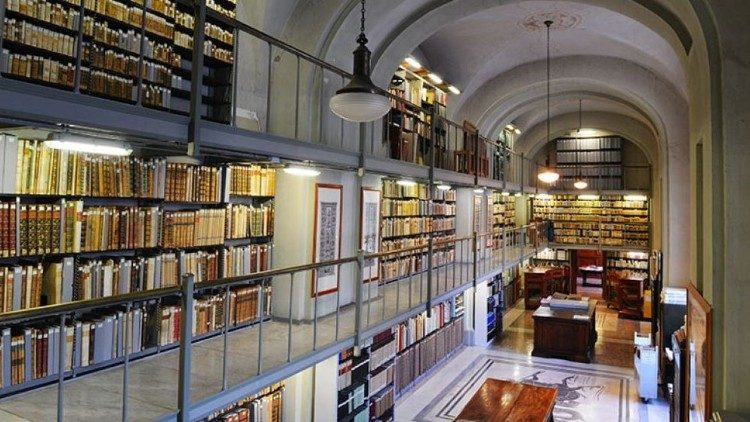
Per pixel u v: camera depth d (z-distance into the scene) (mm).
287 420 5578
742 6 3877
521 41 9438
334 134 6355
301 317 5738
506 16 8227
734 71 3889
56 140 2938
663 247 10125
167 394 3570
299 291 5770
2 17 2623
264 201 6035
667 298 8688
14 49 3436
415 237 9461
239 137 4000
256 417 4973
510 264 11625
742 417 3682
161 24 4352
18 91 2600
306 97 5836
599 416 7715
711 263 3984
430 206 10070
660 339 9094
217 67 5219
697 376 4449
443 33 9039
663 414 7770
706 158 4168
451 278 8977
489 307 12102
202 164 4918
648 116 11203
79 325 3854
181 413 3182
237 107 5535
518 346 11609
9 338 3420
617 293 15906
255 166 5648
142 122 3217
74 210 3807
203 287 3281
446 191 11000
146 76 4250
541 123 16547
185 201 4762
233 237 5367
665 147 9797
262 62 5895
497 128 12820
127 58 4098
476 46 9500
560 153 17844
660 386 8852
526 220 17672
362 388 6402
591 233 17438
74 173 3801
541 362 10367
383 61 7008
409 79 9070
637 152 17250
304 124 5824
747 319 3828
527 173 16953
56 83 3604
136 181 4266
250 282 5648
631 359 10664
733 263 3873
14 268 3500
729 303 3869
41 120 2699
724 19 3910
